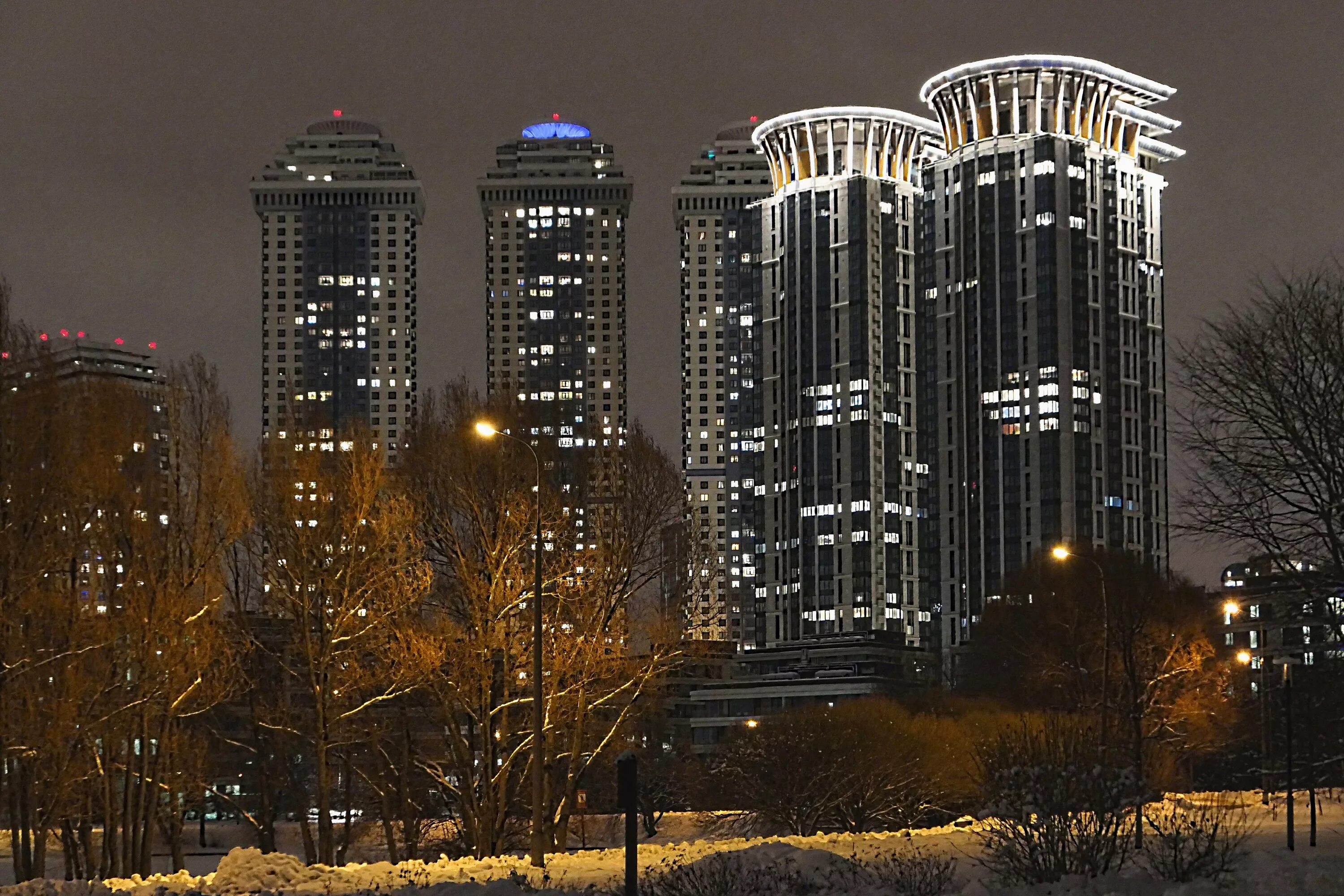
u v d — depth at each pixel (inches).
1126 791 1535.4
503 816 2556.6
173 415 2608.3
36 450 2426.2
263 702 2792.8
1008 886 1488.7
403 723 2765.7
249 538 2765.7
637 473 2970.0
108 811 2514.8
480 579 2583.7
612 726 2992.1
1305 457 2014.0
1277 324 2047.2
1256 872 1510.8
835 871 1526.8
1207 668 4411.9
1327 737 3002.0
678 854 2129.7
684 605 3043.8
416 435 2901.1
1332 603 2150.6
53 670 2401.6
